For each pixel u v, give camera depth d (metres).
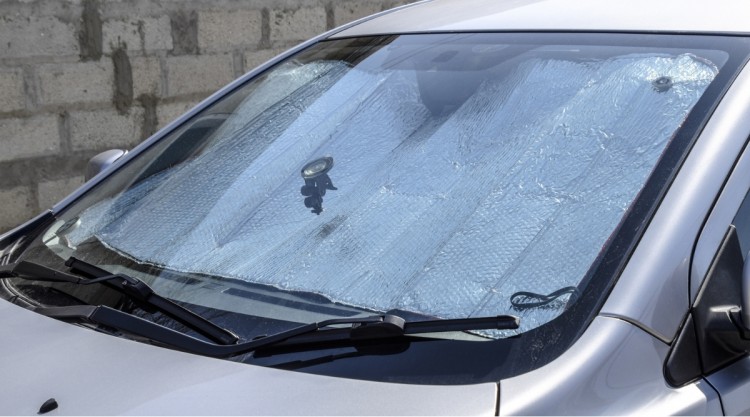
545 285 1.62
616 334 1.51
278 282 1.80
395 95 2.22
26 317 1.79
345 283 1.76
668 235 1.62
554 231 1.71
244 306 1.75
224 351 1.60
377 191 1.96
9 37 4.46
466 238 1.77
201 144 2.32
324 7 5.61
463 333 1.55
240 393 1.49
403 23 2.55
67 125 4.73
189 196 2.14
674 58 1.97
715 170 1.72
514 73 2.12
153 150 2.38
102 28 4.75
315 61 2.49
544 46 2.16
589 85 2.00
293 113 2.31
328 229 1.90
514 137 1.96
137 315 1.75
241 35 5.29
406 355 1.53
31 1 4.50
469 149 1.98
